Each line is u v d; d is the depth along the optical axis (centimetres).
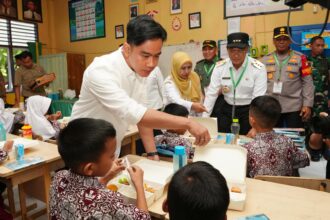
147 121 118
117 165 123
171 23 491
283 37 304
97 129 97
